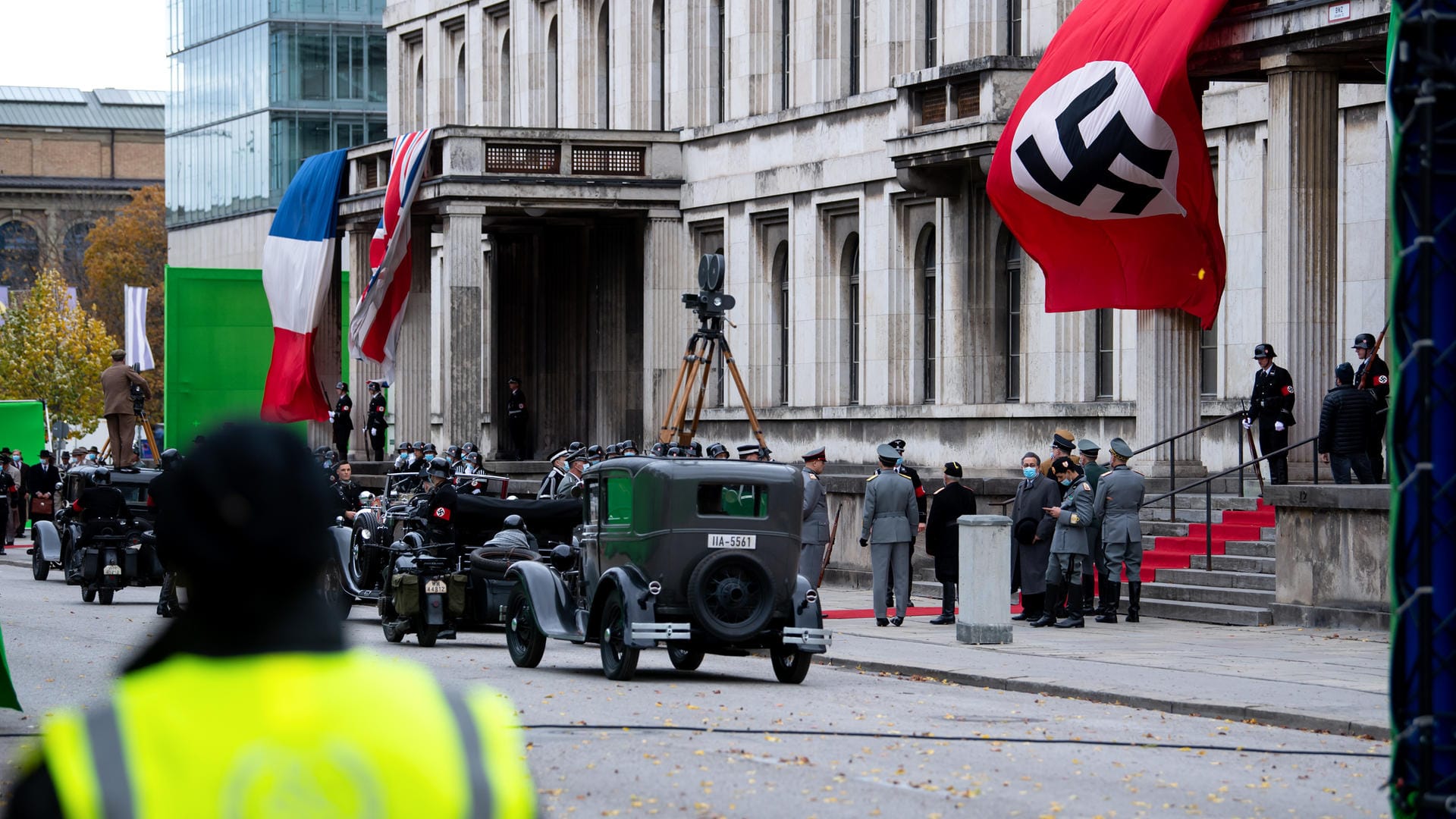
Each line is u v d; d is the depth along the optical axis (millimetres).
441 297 55031
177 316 46656
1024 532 22516
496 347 47406
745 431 40156
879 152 36062
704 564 16031
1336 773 11484
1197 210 24203
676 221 41312
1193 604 22969
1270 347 23531
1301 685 15914
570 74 46062
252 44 77250
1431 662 7641
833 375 38094
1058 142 24328
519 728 12789
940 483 29328
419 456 36031
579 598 17766
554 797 10047
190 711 2637
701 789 10367
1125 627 22078
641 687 15984
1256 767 11625
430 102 52594
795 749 12000
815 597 16516
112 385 38844
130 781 2555
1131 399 30797
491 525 21422
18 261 125125
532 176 39625
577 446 26375
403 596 20219
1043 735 12977
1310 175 22984
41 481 42469
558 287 44969
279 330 43469
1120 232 24781
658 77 43375
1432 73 7645
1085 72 24250
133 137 132375
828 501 31453
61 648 19484
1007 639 19938
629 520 16516
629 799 10008
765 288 39812
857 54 37844
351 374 45594
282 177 76250
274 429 2830
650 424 41312
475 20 50156
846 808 9773
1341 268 27688
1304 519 21594
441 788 2650
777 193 38812
